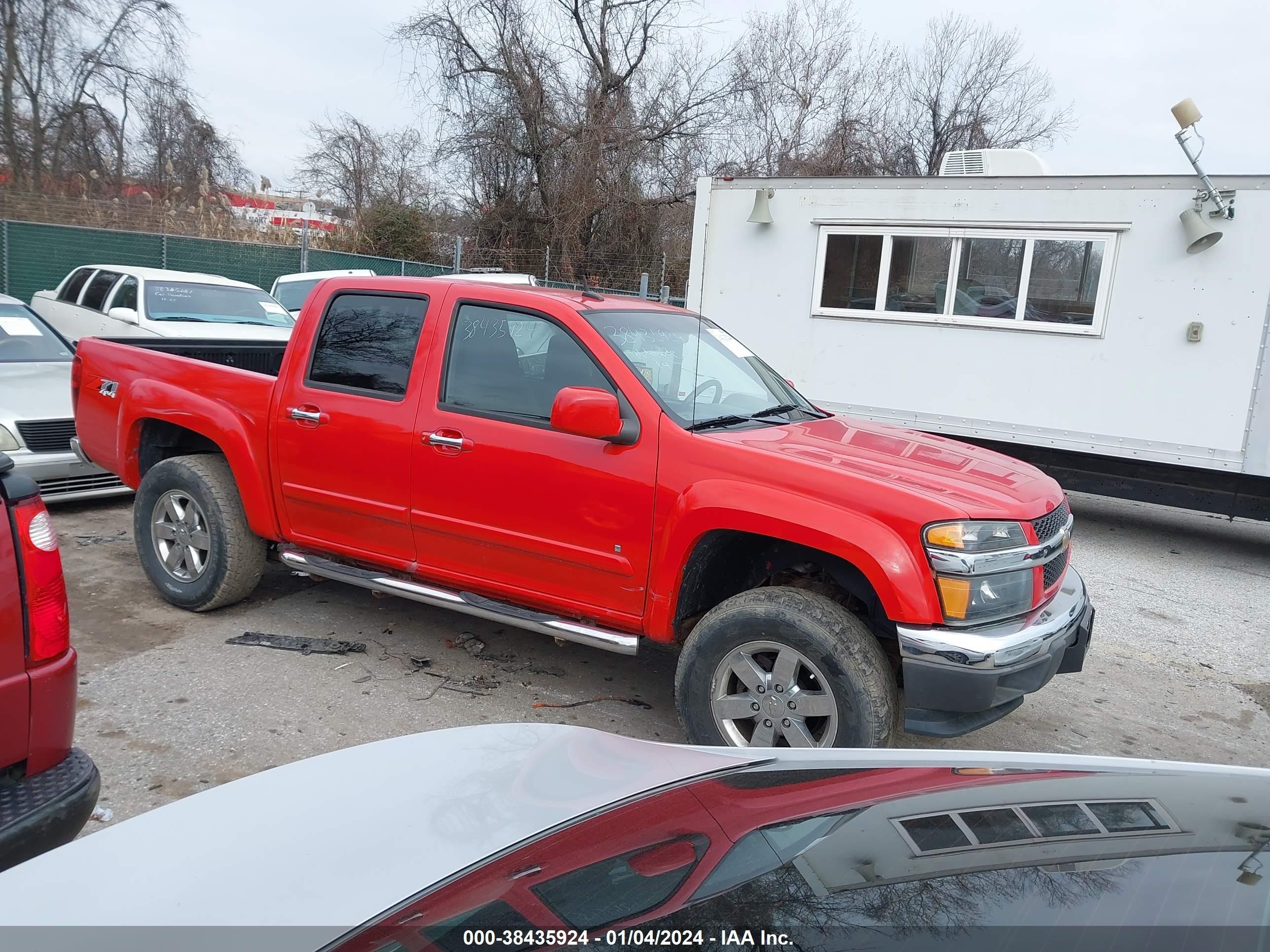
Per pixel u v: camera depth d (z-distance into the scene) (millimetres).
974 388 8844
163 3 26250
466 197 27422
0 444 6328
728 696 3531
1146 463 8211
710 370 4422
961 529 3203
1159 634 6090
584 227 27000
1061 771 1791
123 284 10656
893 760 1958
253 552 4969
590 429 3605
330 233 27953
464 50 25875
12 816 2250
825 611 3359
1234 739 4520
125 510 7289
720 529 3529
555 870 1516
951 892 1267
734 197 9977
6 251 16234
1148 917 1180
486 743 2209
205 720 3891
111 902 1562
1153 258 7922
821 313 9539
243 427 4793
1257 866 1305
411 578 4531
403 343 4418
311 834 1741
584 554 3865
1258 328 7512
